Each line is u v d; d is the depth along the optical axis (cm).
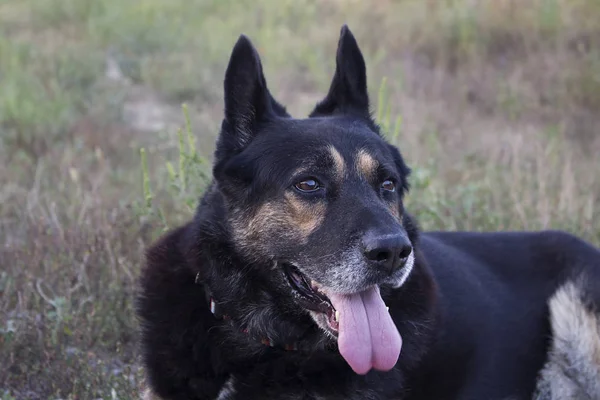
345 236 118
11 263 164
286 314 125
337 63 135
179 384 125
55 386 141
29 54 325
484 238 146
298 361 124
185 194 158
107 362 149
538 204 182
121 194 193
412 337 127
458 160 221
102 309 155
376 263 117
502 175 201
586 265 142
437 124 254
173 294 126
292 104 280
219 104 279
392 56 325
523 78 292
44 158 219
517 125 260
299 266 121
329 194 122
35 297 154
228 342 125
